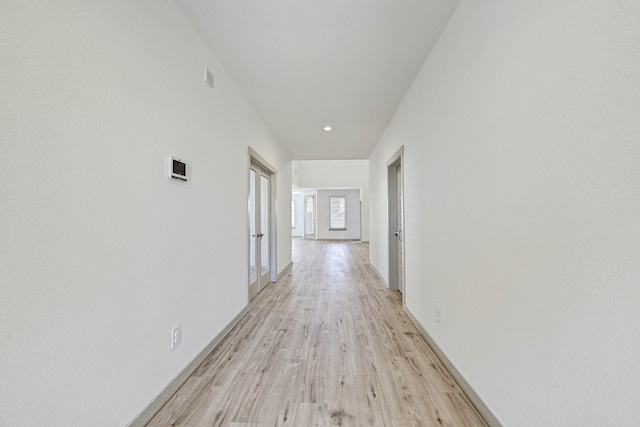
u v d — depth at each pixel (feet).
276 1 5.84
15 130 3.02
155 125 5.28
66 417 3.53
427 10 6.12
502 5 4.44
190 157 6.54
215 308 7.94
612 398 2.75
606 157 2.79
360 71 8.68
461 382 6.00
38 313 3.23
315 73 8.79
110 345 4.23
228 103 8.84
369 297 13.08
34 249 3.20
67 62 3.58
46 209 3.33
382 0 5.83
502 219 4.50
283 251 18.40
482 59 5.06
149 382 5.11
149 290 5.12
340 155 20.35
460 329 6.07
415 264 9.41
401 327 9.45
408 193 10.16
